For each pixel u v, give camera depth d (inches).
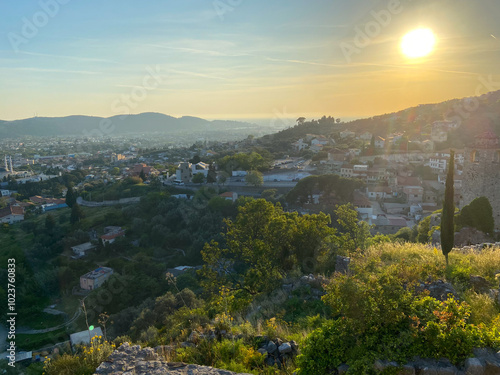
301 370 235.3
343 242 706.8
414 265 411.8
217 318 366.0
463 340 215.8
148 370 222.4
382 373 211.6
